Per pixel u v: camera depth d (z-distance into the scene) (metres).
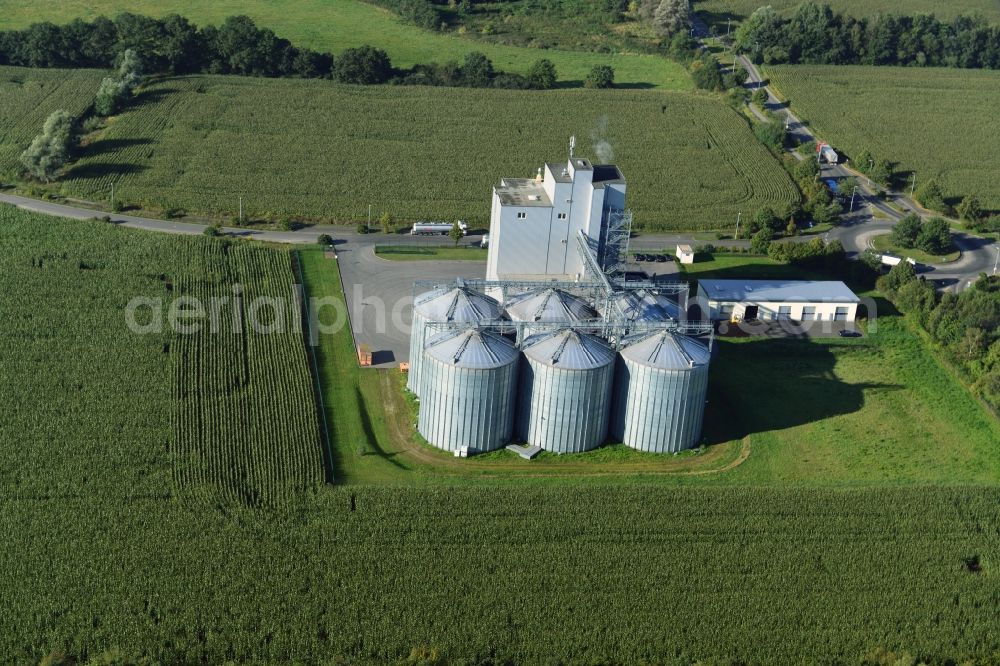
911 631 125.56
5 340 171.88
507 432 154.75
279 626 121.19
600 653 120.88
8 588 124.00
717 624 124.88
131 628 119.69
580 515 139.88
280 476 144.38
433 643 120.38
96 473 143.25
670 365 150.38
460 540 135.00
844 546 137.00
